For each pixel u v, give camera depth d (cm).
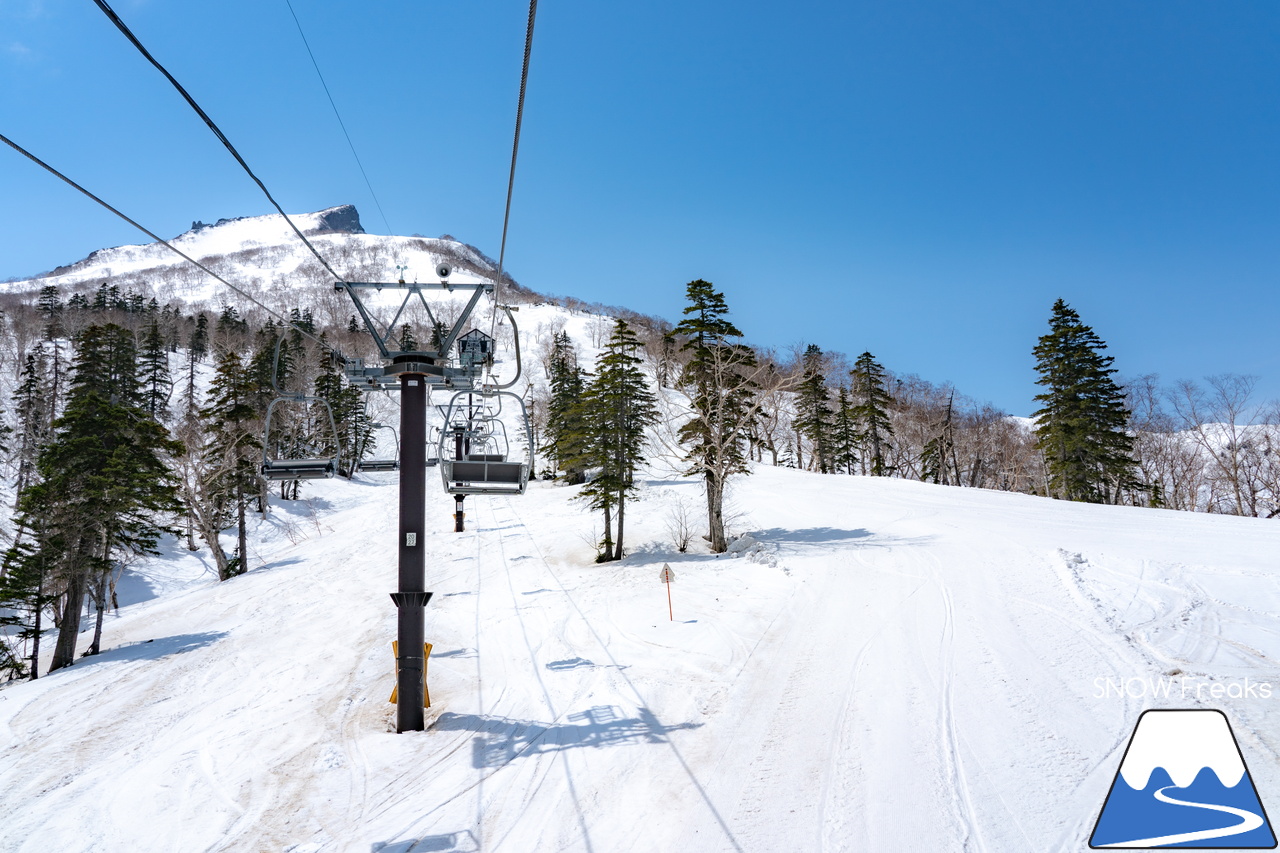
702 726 1383
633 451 3669
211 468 4838
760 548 3153
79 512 2852
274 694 1797
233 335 14712
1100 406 4784
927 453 7244
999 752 1158
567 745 1336
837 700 1448
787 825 1005
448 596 3030
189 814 1138
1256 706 1199
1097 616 1767
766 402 4238
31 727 1670
